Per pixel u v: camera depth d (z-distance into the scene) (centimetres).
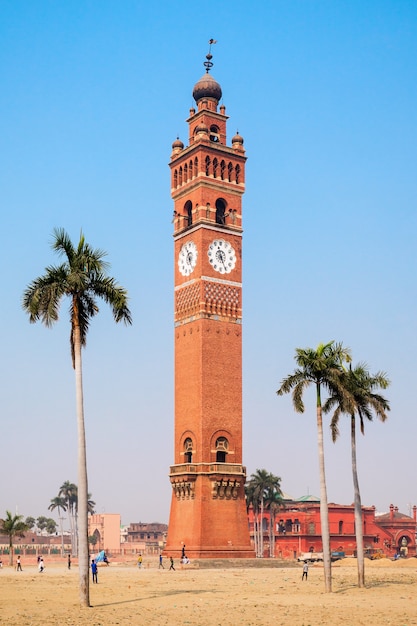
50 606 6400
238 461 13300
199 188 14000
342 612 5934
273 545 18262
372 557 17875
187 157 14412
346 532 19888
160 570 11981
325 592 7575
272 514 19100
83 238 6819
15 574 11619
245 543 12962
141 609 6169
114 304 6744
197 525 12662
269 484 18412
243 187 14488
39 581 9731
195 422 13212
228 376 13525
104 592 7838
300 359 7675
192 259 13950
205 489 12850
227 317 13762
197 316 13575
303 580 9444
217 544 12700
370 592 7681
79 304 6775
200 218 13862
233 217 14275
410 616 5694
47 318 6612
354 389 8194
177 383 13788
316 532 19412
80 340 6738
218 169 14238
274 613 5897
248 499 18575
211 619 5544
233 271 14050
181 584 8900
